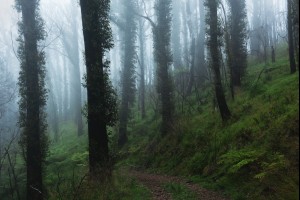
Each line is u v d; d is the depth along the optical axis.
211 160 13.57
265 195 8.83
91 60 13.47
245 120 14.34
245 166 10.84
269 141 11.05
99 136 13.31
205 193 10.62
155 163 18.53
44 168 17.55
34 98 15.76
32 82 15.77
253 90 18.19
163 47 23.25
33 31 15.91
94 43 13.45
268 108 13.61
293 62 17.92
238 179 10.64
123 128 26.34
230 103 19.05
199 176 13.16
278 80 17.78
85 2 13.62
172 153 17.94
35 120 15.73
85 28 13.57
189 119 20.42
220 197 10.00
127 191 11.06
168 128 21.44
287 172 8.75
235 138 13.41
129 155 22.44
